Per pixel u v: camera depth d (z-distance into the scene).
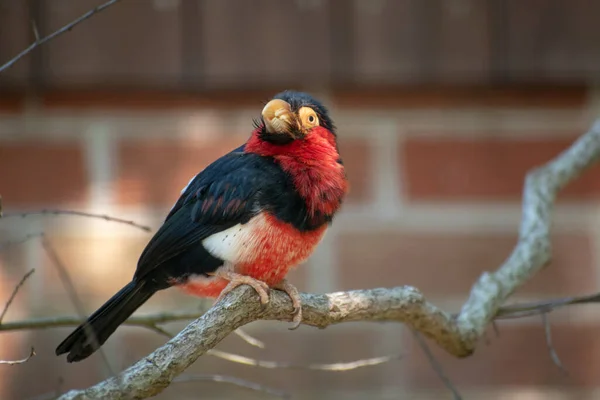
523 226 8.44
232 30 10.14
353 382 9.67
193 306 9.70
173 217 7.20
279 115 7.26
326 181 7.23
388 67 10.18
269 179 7.09
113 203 9.90
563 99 10.44
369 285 9.88
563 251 10.20
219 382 9.64
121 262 9.75
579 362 9.93
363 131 10.22
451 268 9.97
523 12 10.38
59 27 9.99
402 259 9.95
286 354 9.66
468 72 10.25
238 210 7.01
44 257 9.66
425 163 10.19
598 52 10.43
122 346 9.52
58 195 9.85
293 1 10.17
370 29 10.20
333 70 10.12
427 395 9.70
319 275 9.84
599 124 9.23
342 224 9.96
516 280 7.95
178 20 10.10
